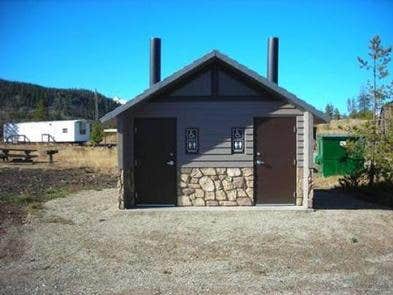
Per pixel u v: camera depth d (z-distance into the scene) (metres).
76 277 8.02
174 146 13.78
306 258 9.12
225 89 13.73
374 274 8.20
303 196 13.63
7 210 13.42
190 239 10.34
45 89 160.38
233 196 13.78
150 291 7.36
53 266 8.62
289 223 11.70
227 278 7.99
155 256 9.23
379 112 16.53
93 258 9.10
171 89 13.75
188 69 13.06
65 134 66.62
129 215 12.76
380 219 12.25
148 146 13.77
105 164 30.89
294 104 13.56
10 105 148.38
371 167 16.28
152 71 15.18
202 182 13.80
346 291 7.34
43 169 28.17
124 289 7.44
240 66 13.08
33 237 10.51
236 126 13.74
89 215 12.83
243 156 13.75
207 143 13.78
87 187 18.89
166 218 12.35
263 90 13.70
